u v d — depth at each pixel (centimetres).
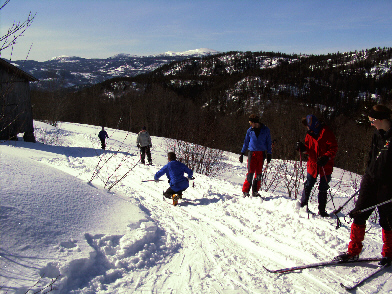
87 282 239
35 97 3528
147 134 1038
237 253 318
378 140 279
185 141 1170
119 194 472
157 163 1164
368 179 285
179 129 1268
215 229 383
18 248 236
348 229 362
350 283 261
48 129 2136
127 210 385
